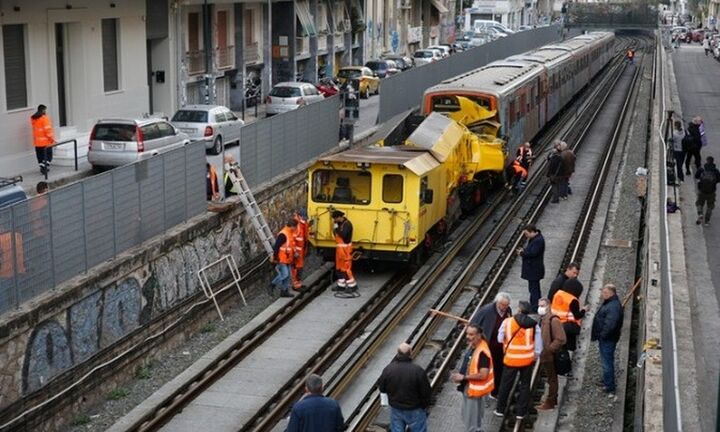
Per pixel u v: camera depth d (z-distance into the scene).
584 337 25.48
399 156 31.08
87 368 21.89
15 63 40.44
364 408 20.95
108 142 38.81
